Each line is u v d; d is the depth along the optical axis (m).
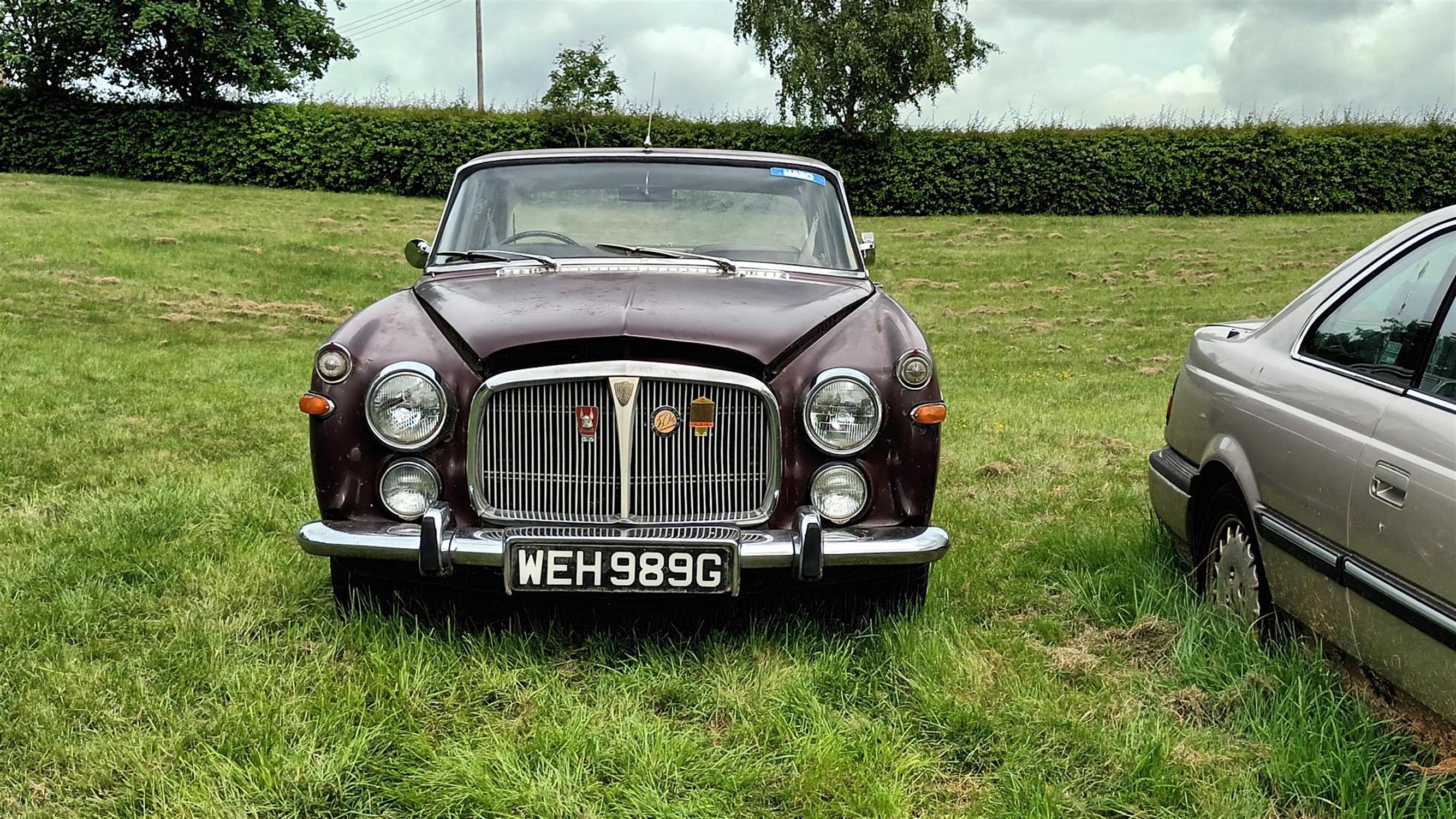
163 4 29.34
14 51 28.78
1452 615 2.42
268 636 3.48
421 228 21.23
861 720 3.01
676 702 3.12
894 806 2.52
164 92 31.62
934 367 3.38
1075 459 6.62
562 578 3.12
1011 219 26.23
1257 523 3.30
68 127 27.02
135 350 10.13
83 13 29.17
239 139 26.83
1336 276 3.39
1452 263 2.86
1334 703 2.81
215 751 2.75
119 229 17.98
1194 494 3.84
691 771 2.70
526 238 4.35
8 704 2.97
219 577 3.97
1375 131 26.50
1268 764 2.71
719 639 3.46
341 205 24.00
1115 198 26.98
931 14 29.73
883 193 27.28
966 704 3.05
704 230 4.36
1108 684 3.22
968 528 4.98
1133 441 7.30
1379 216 25.73
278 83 31.55
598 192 4.45
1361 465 2.81
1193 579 3.92
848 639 3.51
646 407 3.22
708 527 3.22
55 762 2.70
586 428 3.21
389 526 3.25
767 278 4.06
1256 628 3.40
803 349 3.35
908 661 3.29
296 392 8.27
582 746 2.79
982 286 18.33
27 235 16.41
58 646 3.35
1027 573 4.32
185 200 22.84
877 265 20.28
